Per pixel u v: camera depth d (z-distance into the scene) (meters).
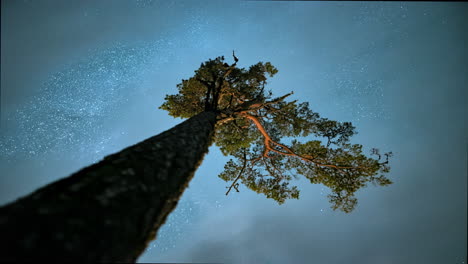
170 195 2.64
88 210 1.52
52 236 1.25
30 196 1.53
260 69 9.34
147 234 2.18
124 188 1.91
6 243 1.12
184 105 9.88
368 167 8.87
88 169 2.12
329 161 9.72
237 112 8.30
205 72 8.60
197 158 3.73
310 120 9.84
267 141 9.88
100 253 1.42
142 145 2.79
